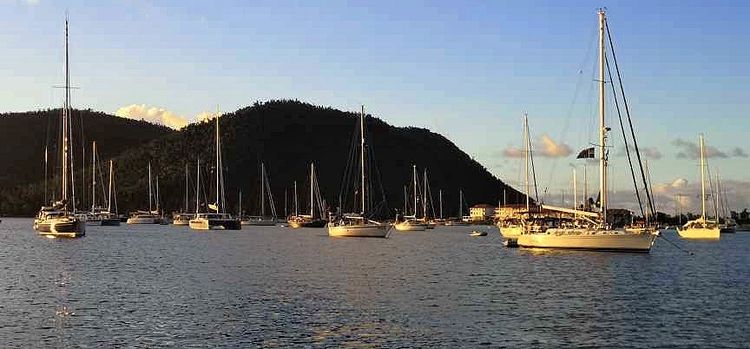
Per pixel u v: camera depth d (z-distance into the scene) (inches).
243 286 1656.0
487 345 1041.5
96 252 2775.6
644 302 1423.5
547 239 2797.7
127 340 1065.5
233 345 1037.2
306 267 2153.1
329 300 1435.8
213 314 1268.5
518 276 1895.9
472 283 1733.5
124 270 2034.9
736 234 6131.9
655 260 2412.6
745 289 1626.5
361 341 1061.8
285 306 1358.3
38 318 1230.9
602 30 2637.8
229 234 4751.5
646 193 2792.8
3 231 4899.1
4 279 1787.6
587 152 2667.3
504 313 1290.6
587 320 1224.8
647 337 1091.9
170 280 1776.6
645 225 2812.5
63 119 3708.2
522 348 1025.5
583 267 2139.5
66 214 3779.5
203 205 7701.8
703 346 1036.5
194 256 2605.8
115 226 6190.9
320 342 1055.0
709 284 1727.4
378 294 1525.6
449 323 1195.3
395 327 1160.8
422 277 1871.3
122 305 1366.9
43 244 3265.3
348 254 2758.4
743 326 1173.7
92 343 1046.4
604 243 2640.3
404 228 6195.9
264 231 5388.8
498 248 3257.9
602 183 2645.2
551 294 1535.4
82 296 1486.2
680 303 1412.4
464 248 3257.9
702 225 4881.9
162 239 3927.2
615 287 1656.0
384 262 2367.1
